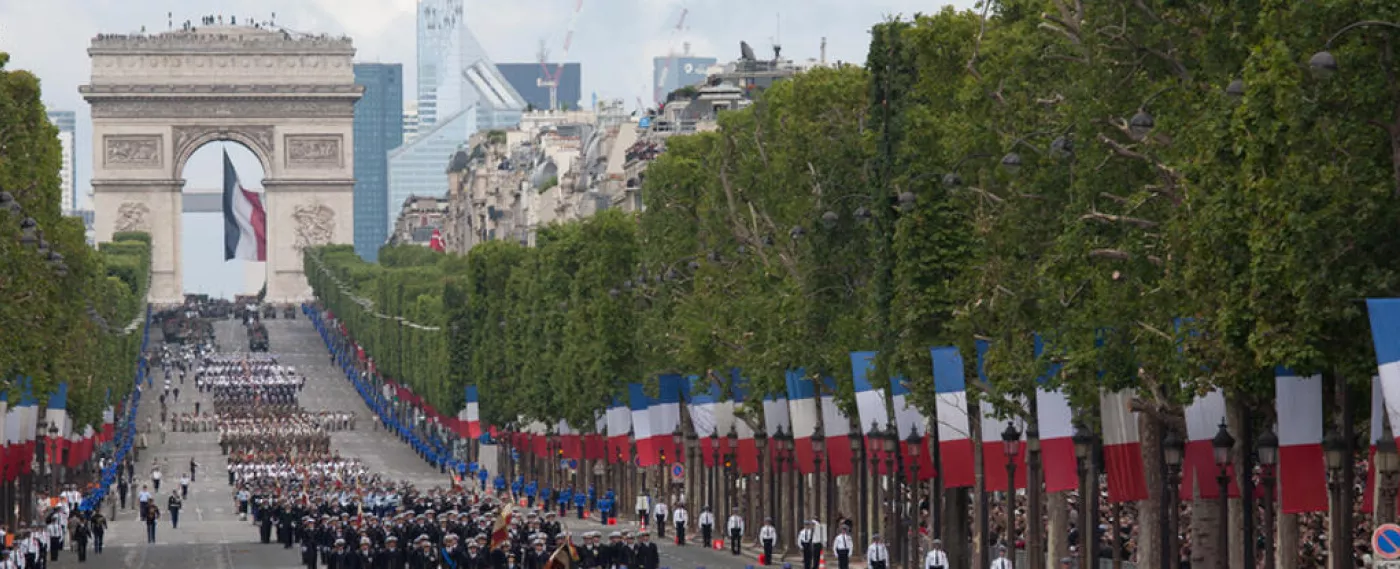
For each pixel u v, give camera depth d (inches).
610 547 6860.2
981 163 5802.2
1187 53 4485.7
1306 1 3599.9
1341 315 3654.0
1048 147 5118.1
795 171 7815.0
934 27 6117.1
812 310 7116.1
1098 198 4744.1
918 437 6058.1
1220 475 4234.7
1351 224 3614.7
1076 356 4685.0
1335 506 3959.2
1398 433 3435.0
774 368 7475.4
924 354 5984.3
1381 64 3575.3
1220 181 3973.9
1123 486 4724.4
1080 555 5659.5
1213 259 3986.2
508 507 6599.4
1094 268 4685.0
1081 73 4827.8
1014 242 5285.4
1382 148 3636.8
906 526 6860.2
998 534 6658.5
